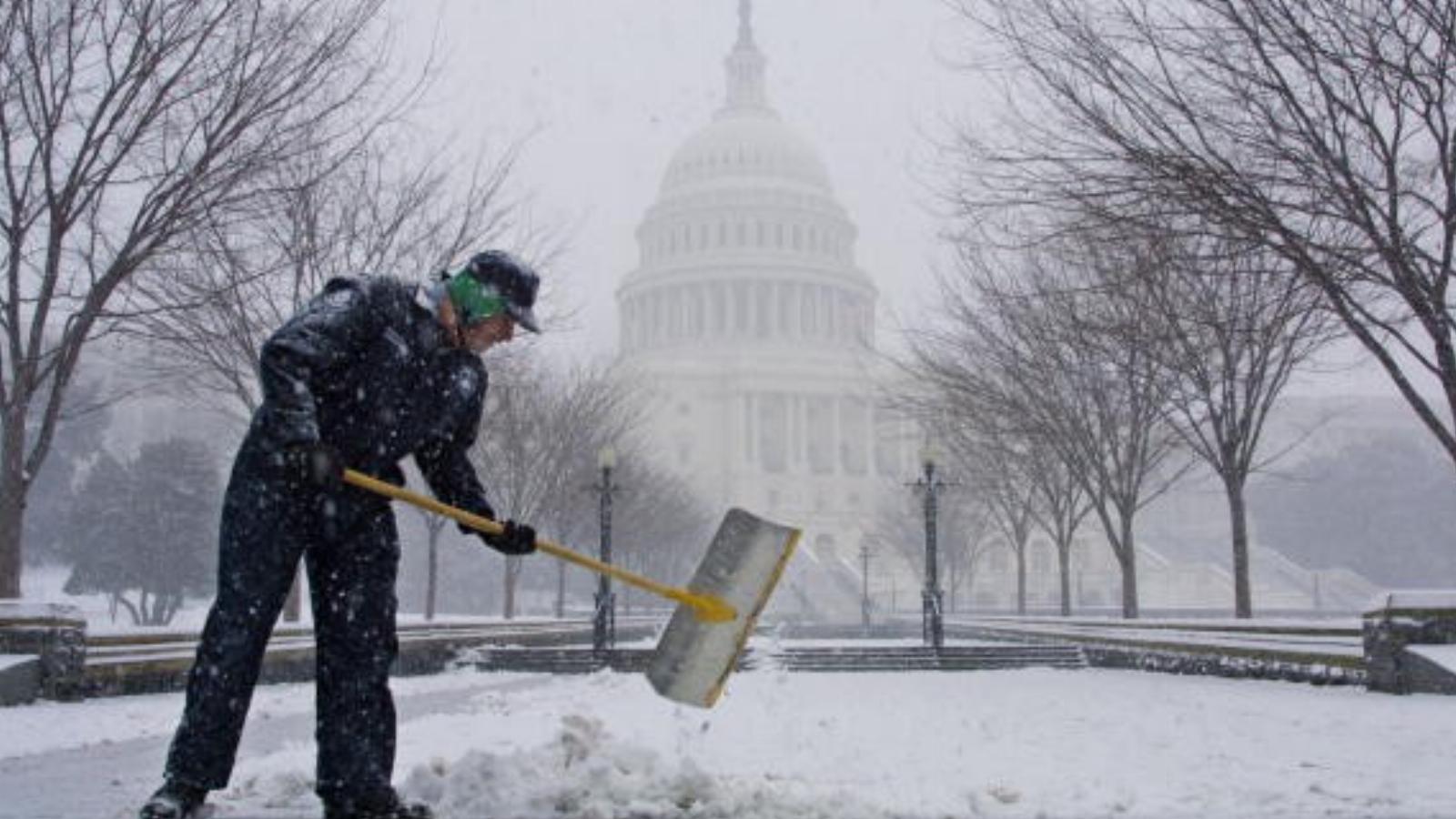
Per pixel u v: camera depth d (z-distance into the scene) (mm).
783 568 4293
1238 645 15586
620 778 4113
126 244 12773
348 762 3873
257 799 4320
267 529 3811
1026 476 37094
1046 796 4785
